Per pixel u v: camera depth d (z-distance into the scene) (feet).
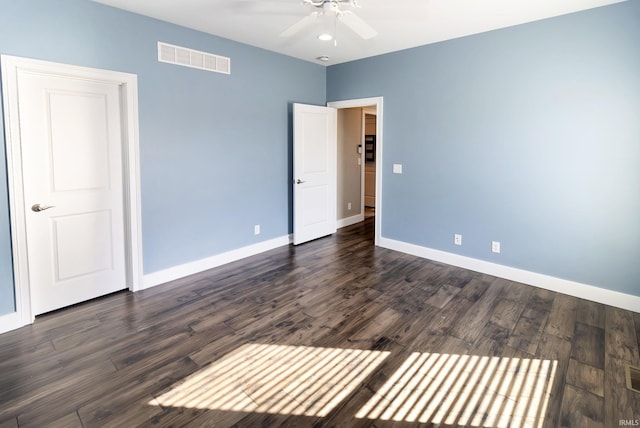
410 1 9.58
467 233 13.23
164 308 9.97
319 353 7.84
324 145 17.10
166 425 5.77
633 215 9.77
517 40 11.35
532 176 11.47
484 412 6.11
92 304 10.18
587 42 10.09
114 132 10.50
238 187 14.01
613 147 9.92
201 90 12.32
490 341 8.29
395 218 15.43
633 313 9.73
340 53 14.88
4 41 8.22
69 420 5.84
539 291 11.25
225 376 7.04
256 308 9.99
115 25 10.05
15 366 7.25
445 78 13.16
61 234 9.68
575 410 6.11
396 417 6.00
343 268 13.32
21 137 8.66
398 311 9.81
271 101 14.90
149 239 11.40
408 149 14.57
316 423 5.86
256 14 10.62
